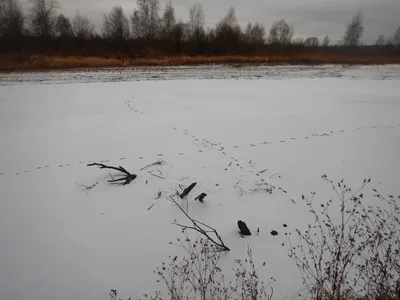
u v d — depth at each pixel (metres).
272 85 16.09
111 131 8.09
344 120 9.20
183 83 16.33
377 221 4.05
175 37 35.41
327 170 5.76
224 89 14.62
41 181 5.32
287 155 6.46
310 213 4.37
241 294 2.91
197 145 7.02
